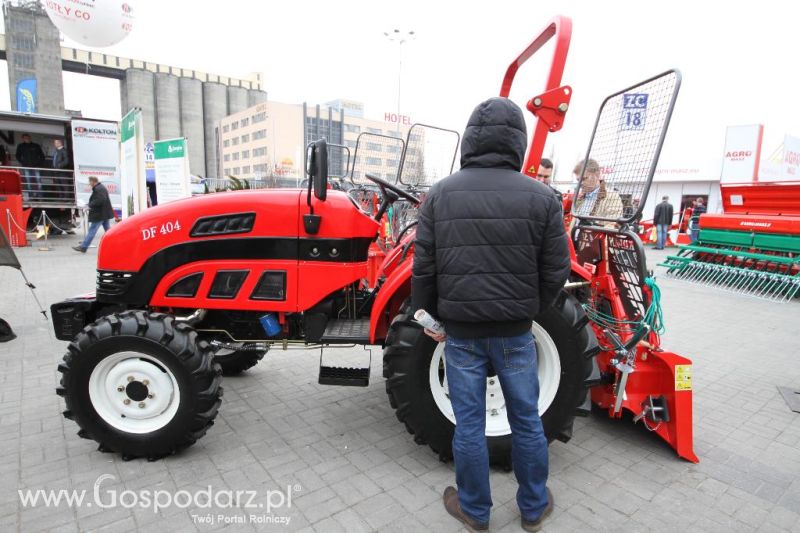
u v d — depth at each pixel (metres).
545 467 2.14
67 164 13.55
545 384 2.64
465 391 2.06
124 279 2.96
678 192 18.98
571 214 3.32
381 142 6.00
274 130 71.38
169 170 8.82
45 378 3.90
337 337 2.95
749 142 15.42
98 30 8.19
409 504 2.38
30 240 12.72
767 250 8.23
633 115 2.85
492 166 2.02
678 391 2.85
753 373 4.34
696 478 2.66
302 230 2.86
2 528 2.16
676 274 9.61
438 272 2.04
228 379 3.96
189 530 2.17
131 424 2.73
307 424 3.21
